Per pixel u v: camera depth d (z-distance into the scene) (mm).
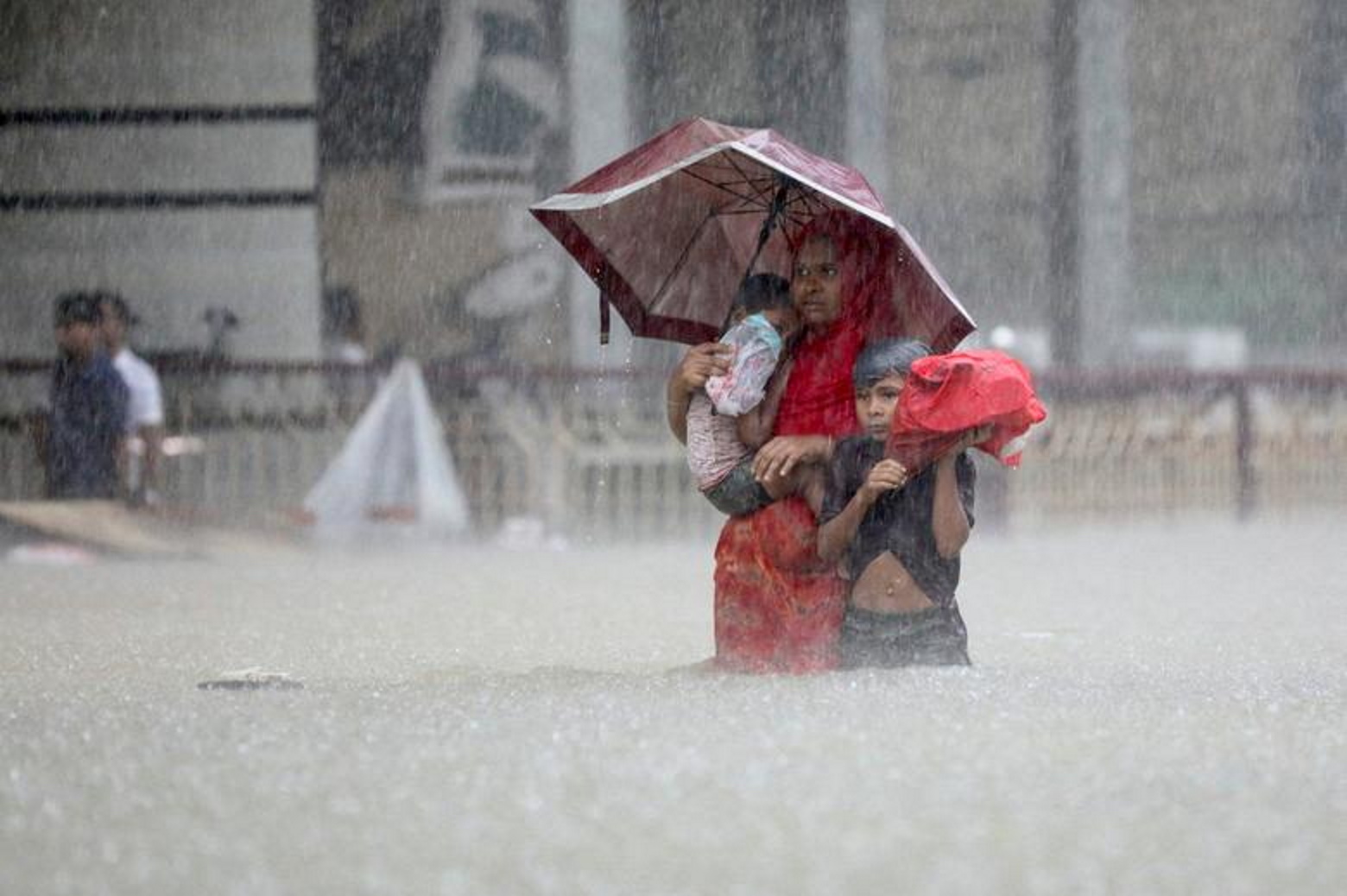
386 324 52250
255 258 49375
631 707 13562
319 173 49875
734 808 9859
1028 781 10547
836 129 64375
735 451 15945
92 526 37781
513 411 44719
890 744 11766
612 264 16562
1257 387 51719
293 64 49625
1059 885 8273
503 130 52562
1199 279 85250
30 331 49094
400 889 8336
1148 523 49219
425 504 42625
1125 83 67062
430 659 18797
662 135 15938
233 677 16234
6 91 49281
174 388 45375
